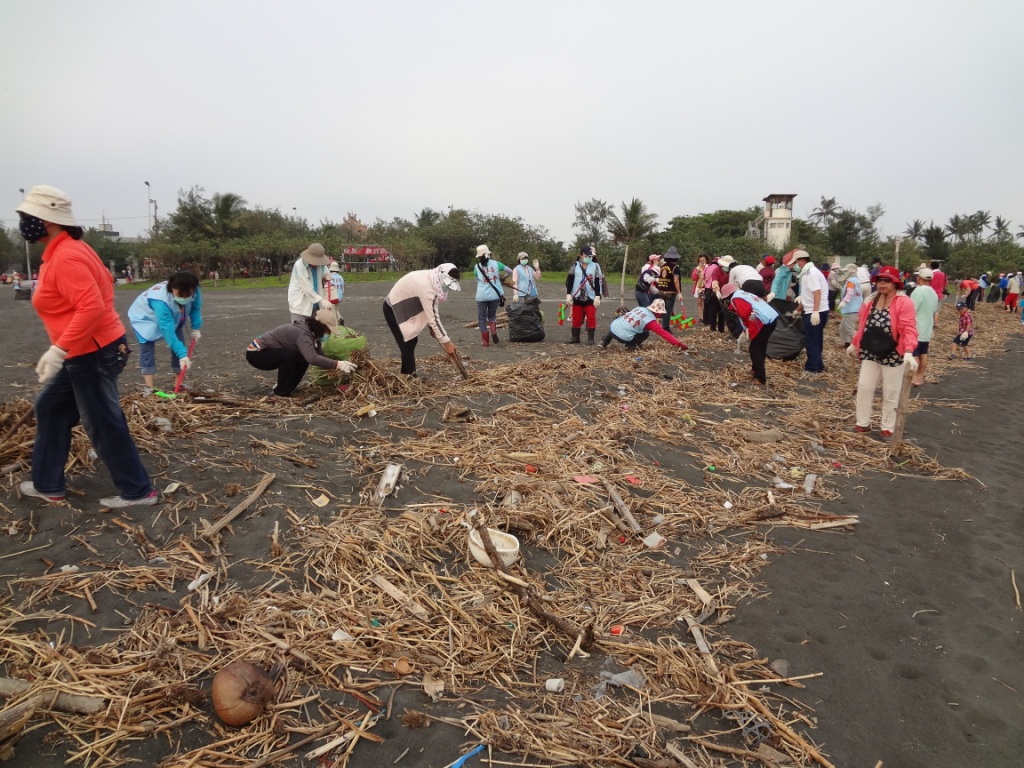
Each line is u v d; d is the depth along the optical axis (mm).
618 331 9898
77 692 2590
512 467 5086
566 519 4316
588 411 6812
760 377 8664
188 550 3600
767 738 2732
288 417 5719
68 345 3410
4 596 3111
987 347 15367
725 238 47469
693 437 6422
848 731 2820
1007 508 5359
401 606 3348
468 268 56250
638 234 43781
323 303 7484
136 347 10945
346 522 4047
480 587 3562
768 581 3996
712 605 3668
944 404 8812
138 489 3928
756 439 6512
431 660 3006
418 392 6746
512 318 11039
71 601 3141
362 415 5879
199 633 2988
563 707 2809
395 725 2629
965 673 3262
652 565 4055
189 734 2502
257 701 2562
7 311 19766
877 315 6629
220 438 5059
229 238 52125
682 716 2840
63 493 3908
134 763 2361
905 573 4211
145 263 46250
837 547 4488
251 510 4066
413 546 3879
